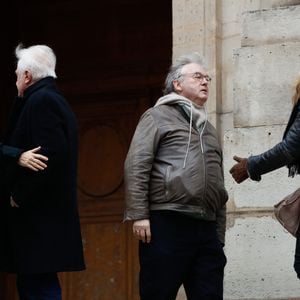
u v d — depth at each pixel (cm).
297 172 683
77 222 724
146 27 1220
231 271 830
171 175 706
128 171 713
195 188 706
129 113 1215
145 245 711
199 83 736
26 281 716
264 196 831
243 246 830
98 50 1238
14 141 715
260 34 858
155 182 712
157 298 706
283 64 846
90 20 1246
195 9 890
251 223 831
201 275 713
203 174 712
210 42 878
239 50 859
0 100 1251
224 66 876
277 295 816
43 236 706
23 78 732
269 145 838
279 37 852
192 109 728
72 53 1248
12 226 713
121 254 1179
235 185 840
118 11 1234
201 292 712
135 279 1165
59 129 707
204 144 723
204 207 712
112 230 1189
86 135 1229
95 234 1197
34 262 702
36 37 1262
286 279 816
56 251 705
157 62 1208
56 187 711
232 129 855
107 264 1182
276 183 829
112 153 1212
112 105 1223
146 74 1210
